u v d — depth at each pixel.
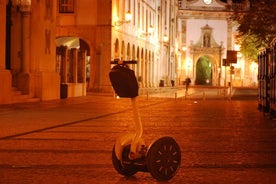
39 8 34.47
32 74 33.72
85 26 47.81
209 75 101.25
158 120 21.31
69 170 9.70
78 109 27.58
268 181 8.89
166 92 65.94
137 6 61.75
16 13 33.44
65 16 47.97
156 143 8.72
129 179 8.96
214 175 9.37
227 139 14.81
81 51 44.44
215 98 48.53
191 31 97.88
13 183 8.55
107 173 9.45
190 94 58.78
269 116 23.56
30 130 16.64
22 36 33.47
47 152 11.90
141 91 57.72
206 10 97.31
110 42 47.69
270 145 13.54
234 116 24.31
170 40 87.88
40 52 34.69
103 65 47.72
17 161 10.66
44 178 8.96
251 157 11.45
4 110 25.34
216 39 97.56
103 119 21.23
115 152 9.12
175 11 93.19
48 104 30.97
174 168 8.95
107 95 45.19
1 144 13.23
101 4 47.62
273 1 37.00
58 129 17.06
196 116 23.92
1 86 28.89
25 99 32.28
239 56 94.00
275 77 22.22
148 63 69.25
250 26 38.03
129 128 17.48
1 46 28.75
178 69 97.00
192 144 13.60
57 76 37.03
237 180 8.95
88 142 13.68
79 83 43.06
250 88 80.06
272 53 23.83
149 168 8.70
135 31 60.41
